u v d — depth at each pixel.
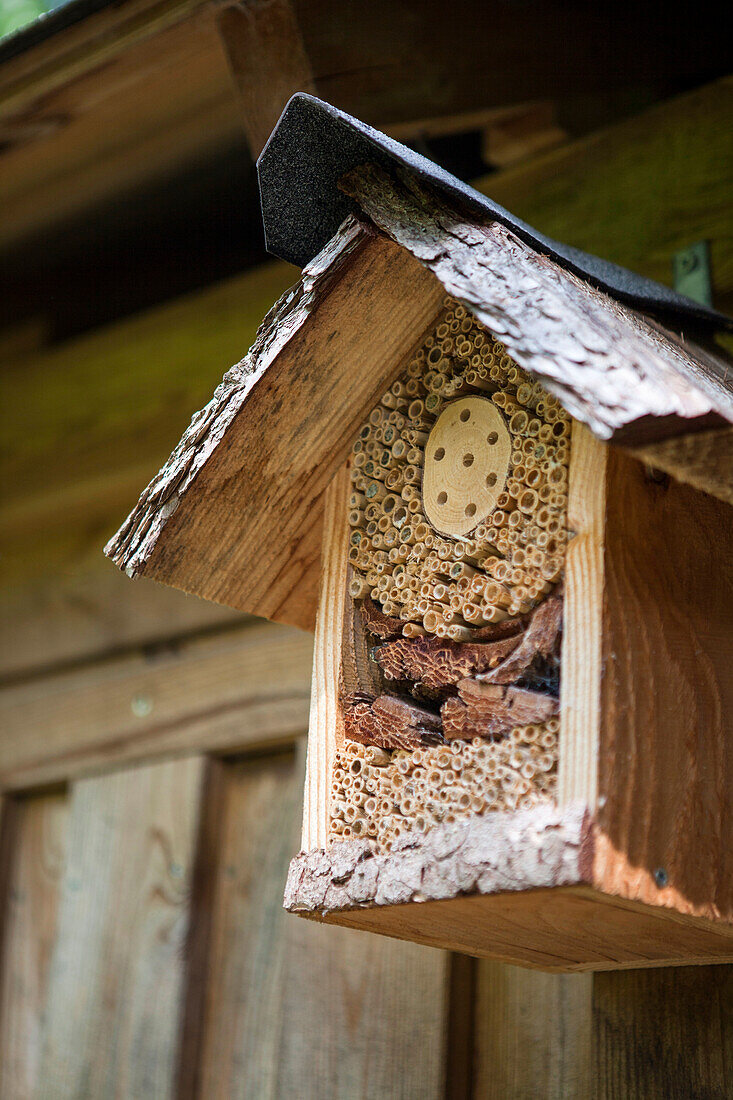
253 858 1.65
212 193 1.83
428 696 1.23
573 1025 1.41
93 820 1.75
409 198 1.23
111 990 1.67
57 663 1.85
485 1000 1.47
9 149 1.66
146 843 1.71
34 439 1.95
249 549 1.31
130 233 1.92
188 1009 1.63
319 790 1.24
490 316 1.14
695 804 1.16
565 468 1.19
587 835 1.11
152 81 1.61
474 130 1.68
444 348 1.27
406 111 1.50
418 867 1.17
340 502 1.29
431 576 1.24
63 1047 1.68
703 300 1.50
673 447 1.08
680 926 1.17
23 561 1.92
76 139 1.70
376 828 1.22
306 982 1.55
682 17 1.62
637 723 1.15
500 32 1.53
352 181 1.25
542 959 1.30
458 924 1.21
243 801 1.68
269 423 1.26
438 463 1.25
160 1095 1.60
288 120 1.22
